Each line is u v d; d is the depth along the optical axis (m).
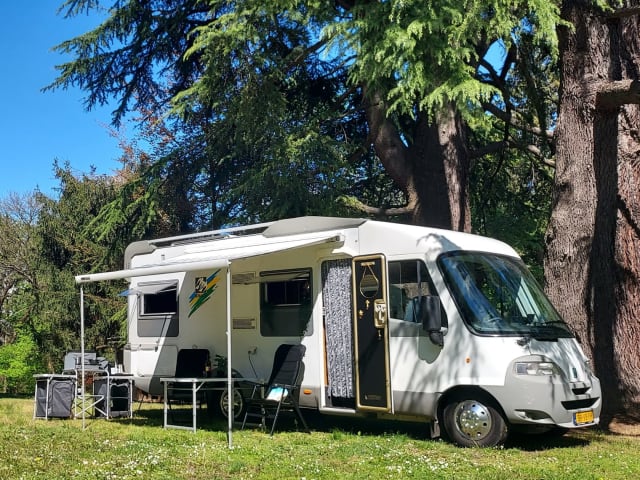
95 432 9.73
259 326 10.05
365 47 10.41
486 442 7.84
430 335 8.15
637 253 10.97
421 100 10.41
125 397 11.50
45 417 11.48
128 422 10.98
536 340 7.92
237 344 10.30
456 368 8.04
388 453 7.50
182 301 11.19
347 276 9.22
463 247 8.72
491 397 7.85
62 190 22.23
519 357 7.72
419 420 8.45
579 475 6.36
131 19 16.22
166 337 11.37
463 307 8.14
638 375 10.68
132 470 6.87
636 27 11.24
